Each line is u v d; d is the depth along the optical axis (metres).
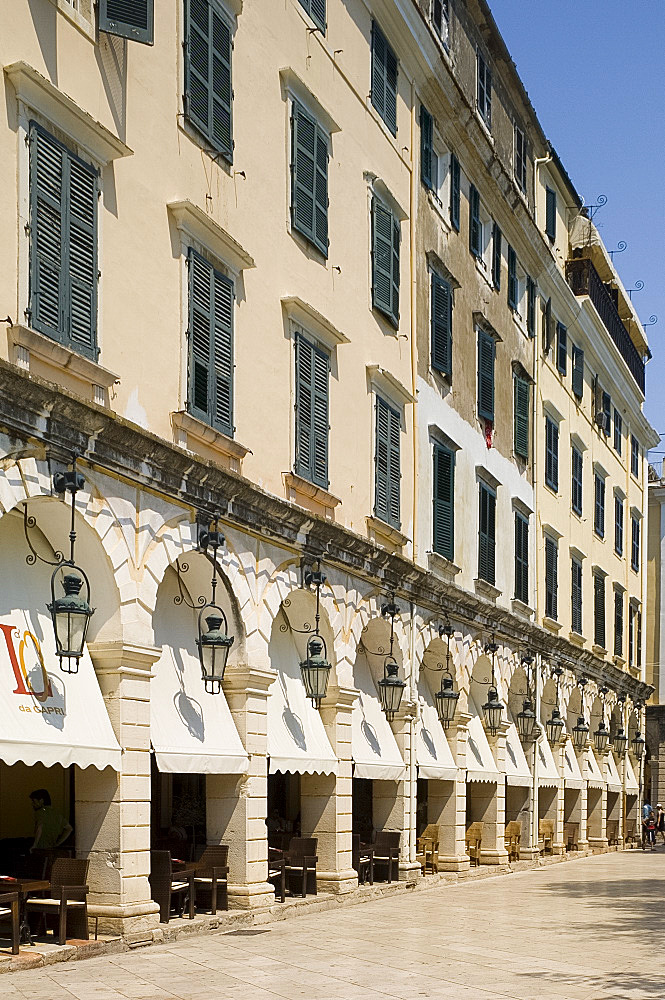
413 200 28.62
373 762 24.47
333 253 23.75
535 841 36.97
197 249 18.28
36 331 14.30
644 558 59.72
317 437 22.38
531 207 39.91
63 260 15.03
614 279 52.53
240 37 20.14
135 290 16.73
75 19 15.80
